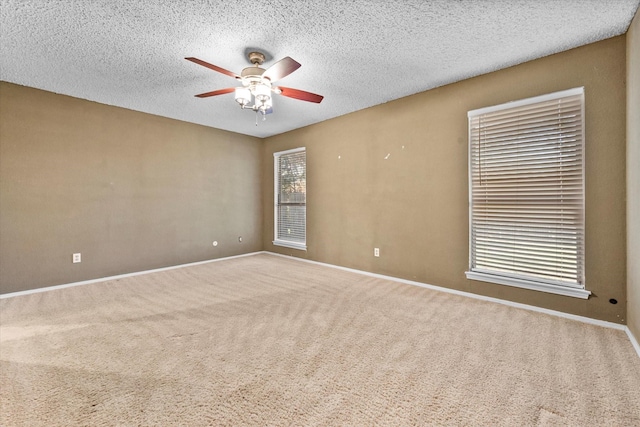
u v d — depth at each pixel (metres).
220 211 5.07
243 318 2.53
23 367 1.77
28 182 3.25
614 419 1.34
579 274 2.48
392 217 3.75
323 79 3.10
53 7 1.93
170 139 4.43
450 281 3.24
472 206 3.07
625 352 1.92
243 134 5.40
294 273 4.12
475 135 3.04
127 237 4.00
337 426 1.31
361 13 2.03
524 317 2.53
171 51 2.51
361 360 1.85
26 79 3.07
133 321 2.47
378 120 3.88
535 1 1.91
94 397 1.50
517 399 1.48
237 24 2.15
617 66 2.29
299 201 5.09
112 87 3.27
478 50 2.52
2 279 3.11
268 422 1.34
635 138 1.99
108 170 3.83
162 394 1.53
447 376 1.68
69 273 3.53
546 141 2.62
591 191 2.40
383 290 3.32
